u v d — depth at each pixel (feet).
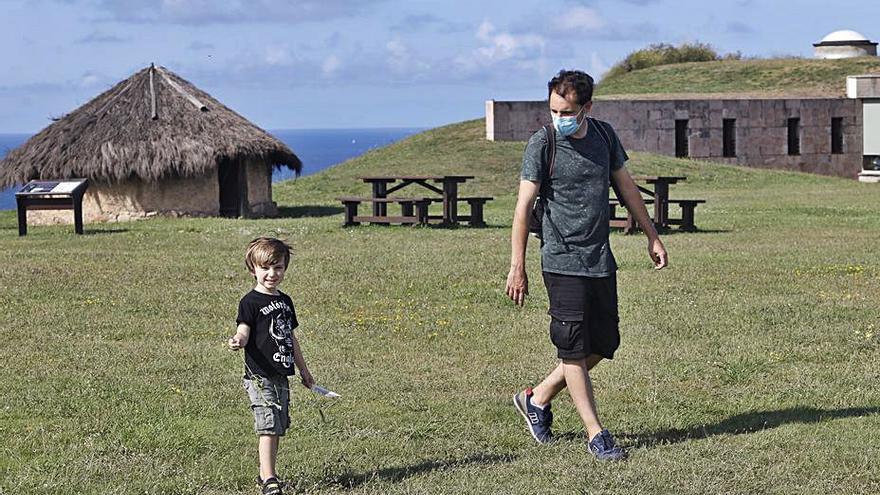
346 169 130.00
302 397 28.30
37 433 25.20
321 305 42.68
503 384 29.78
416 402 27.76
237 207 97.86
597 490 20.43
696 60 211.00
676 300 42.52
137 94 98.22
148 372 31.55
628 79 195.21
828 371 30.63
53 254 61.36
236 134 95.86
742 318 38.70
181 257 59.26
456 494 20.44
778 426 24.90
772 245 62.85
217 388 29.53
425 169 124.16
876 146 156.76
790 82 183.11
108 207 95.25
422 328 37.91
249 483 21.62
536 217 23.54
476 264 54.29
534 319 39.58
